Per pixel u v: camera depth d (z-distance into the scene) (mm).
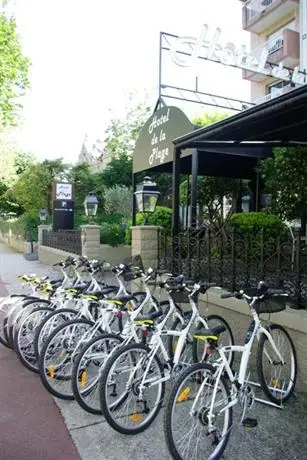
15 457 2756
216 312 4699
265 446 2873
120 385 3170
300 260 3818
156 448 2879
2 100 11773
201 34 9094
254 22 16469
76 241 11531
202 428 2783
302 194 7539
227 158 9031
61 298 4574
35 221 18984
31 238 17297
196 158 7559
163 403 3328
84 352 3316
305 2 13367
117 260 11344
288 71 10656
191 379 2725
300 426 3131
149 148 9039
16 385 3943
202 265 5102
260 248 4207
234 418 3234
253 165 9625
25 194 21375
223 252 4711
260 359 3387
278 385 3535
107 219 16359
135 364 3137
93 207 12273
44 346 3600
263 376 3395
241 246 4449
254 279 4266
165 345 3600
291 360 3656
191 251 5359
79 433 3078
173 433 2668
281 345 3609
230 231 4688
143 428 3094
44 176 21281
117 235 11484
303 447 2861
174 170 6250
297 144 6477
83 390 3305
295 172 7496
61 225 14266
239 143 6215
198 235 5262
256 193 9828
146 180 8461
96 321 3902
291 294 3877
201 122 13914
